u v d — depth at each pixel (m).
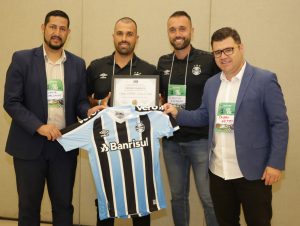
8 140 2.15
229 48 1.69
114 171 2.02
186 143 2.41
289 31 2.73
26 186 2.11
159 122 2.03
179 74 2.39
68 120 2.18
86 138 2.00
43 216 3.31
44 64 2.10
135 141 2.02
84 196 3.20
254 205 1.75
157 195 2.03
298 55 2.73
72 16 3.06
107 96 2.30
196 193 3.01
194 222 3.03
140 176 2.03
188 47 2.41
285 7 2.72
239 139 1.73
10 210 3.37
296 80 2.75
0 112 3.29
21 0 3.13
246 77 1.74
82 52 3.07
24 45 3.17
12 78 2.05
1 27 3.19
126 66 2.38
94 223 3.21
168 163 2.52
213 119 1.85
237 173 1.78
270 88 1.69
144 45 2.96
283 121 1.68
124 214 2.03
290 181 2.85
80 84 2.26
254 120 1.72
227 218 1.89
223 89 1.83
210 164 1.92
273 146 1.68
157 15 2.92
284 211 2.88
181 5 2.87
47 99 2.09
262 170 1.74
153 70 2.42
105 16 3.00
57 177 2.17
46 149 2.13
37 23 3.12
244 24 2.79
